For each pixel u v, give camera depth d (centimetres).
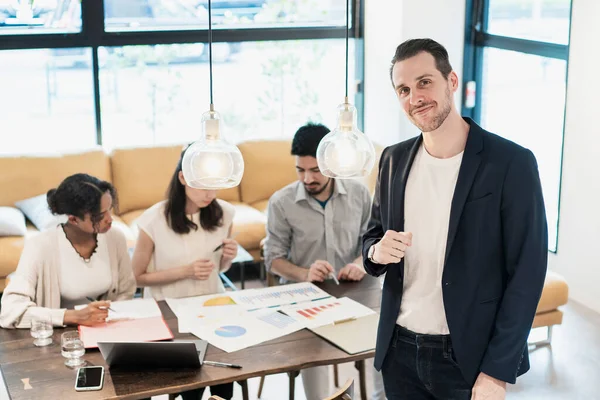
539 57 548
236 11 622
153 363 268
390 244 241
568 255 528
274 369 269
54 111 596
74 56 591
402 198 250
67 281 320
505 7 582
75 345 276
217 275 361
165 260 352
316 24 644
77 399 249
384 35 621
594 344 459
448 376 248
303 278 357
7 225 518
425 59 229
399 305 254
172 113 624
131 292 341
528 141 570
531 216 229
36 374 265
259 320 308
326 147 263
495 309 238
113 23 595
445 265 239
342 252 373
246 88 638
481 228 235
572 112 509
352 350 281
